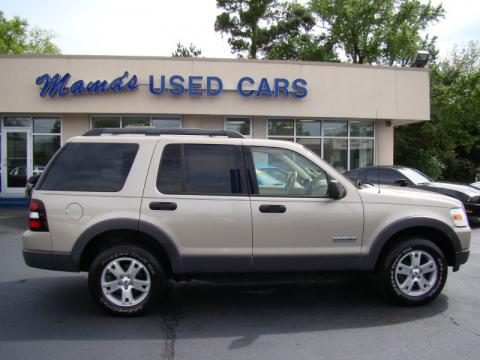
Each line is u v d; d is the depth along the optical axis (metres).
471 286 5.75
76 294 5.47
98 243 4.80
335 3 32.84
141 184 4.57
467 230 4.96
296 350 3.83
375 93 16.77
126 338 4.11
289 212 4.60
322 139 17.20
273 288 5.77
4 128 15.87
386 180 11.70
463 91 26.73
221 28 32.66
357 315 4.72
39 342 4.01
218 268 4.58
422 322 4.48
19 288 5.73
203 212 4.53
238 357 3.69
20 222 11.77
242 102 15.96
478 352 3.77
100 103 15.38
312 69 16.34
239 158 4.72
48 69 15.23
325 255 4.66
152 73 15.52
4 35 38.66
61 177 4.61
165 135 4.81
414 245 4.81
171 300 5.26
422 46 32.06
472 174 31.30
